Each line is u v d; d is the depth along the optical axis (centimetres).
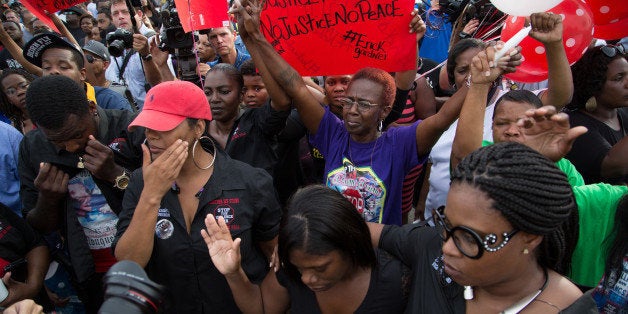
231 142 271
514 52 166
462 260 107
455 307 123
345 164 232
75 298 269
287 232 133
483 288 116
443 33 466
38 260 224
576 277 184
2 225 212
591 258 179
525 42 238
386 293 144
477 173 104
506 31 246
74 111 203
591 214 174
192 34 310
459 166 110
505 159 104
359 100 217
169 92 172
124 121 248
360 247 137
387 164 225
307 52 254
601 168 226
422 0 450
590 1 265
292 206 137
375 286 145
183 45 328
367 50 247
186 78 335
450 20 404
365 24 241
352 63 253
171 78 388
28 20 730
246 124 273
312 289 140
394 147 225
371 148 229
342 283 144
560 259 118
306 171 312
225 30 405
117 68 539
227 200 180
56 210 227
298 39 251
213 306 181
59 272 263
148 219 161
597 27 277
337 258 133
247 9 228
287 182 292
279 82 234
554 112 135
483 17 368
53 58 295
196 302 181
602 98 255
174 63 474
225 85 272
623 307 158
